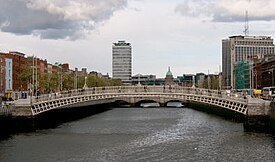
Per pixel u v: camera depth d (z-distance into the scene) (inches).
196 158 1883.6
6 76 5570.9
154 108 7071.9
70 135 2810.0
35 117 3218.5
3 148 2212.1
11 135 2812.5
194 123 3737.7
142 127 3400.6
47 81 5447.8
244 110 3097.9
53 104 3289.9
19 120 3171.8
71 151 2108.8
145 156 1942.7
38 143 2397.9
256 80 6850.4
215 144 2310.5
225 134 2787.9
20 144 2357.3
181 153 2018.9
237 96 3171.8
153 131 3073.3
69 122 3969.0
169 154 1993.1
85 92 3361.2
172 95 3299.7
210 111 5467.5
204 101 3235.7
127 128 3312.0
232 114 4173.2
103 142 2448.3
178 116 4746.6
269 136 2635.3
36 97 3248.0
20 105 3181.6
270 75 6363.2
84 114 5049.2
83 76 7204.7
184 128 3277.6
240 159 1854.1
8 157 1943.9
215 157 1907.0
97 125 3609.7
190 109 6599.4
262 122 3021.7
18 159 1895.9
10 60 5693.9
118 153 2034.9
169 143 2374.5
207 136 2696.9
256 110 3034.0
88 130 3157.0
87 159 1881.2
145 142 2434.8
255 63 7677.2
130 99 7864.2
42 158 1914.4
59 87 5703.7
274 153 1999.3
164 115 4965.6
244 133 2827.3
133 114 5236.2
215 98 3179.1
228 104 3152.1
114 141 2492.6
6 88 5546.3
